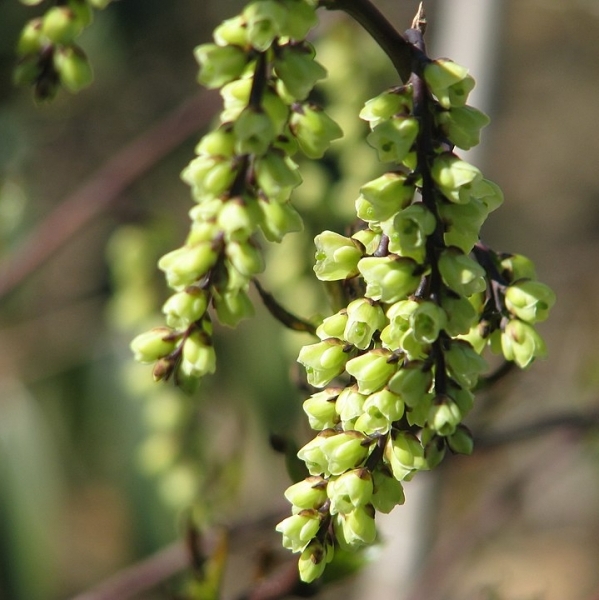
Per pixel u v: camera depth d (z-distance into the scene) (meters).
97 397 0.89
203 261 0.50
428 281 0.49
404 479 0.49
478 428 0.73
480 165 0.77
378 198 0.49
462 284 0.49
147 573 0.74
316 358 0.49
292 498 0.50
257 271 0.50
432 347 0.49
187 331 0.51
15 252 0.96
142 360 0.51
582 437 0.82
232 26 0.49
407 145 0.49
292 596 0.58
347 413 0.49
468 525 0.89
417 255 0.49
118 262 0.89
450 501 1.04
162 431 0.86
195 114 0.94
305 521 0.49
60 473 0.91
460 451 0.50
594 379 0.90
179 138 0.93
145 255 0.87
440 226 0.49
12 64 1.01
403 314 0.49
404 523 0.74
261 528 0.73
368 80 0.79
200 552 0.60
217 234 0.50
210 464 0.85
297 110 0.50
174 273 0.50
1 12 0.98
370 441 0.49
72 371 0.89
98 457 0.90
